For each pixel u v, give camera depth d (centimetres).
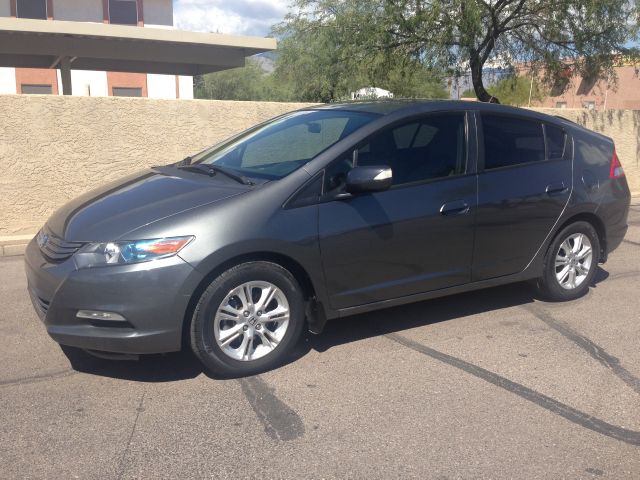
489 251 512
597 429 364
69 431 357
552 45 1255
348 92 1381
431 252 481
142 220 402
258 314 422
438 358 458
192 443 346
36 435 352
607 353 470
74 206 461
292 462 329
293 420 371
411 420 372
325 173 442
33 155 806
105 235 397
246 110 913
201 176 472
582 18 1164
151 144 865
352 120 489
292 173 438
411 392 406
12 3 2736
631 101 3409
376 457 334
